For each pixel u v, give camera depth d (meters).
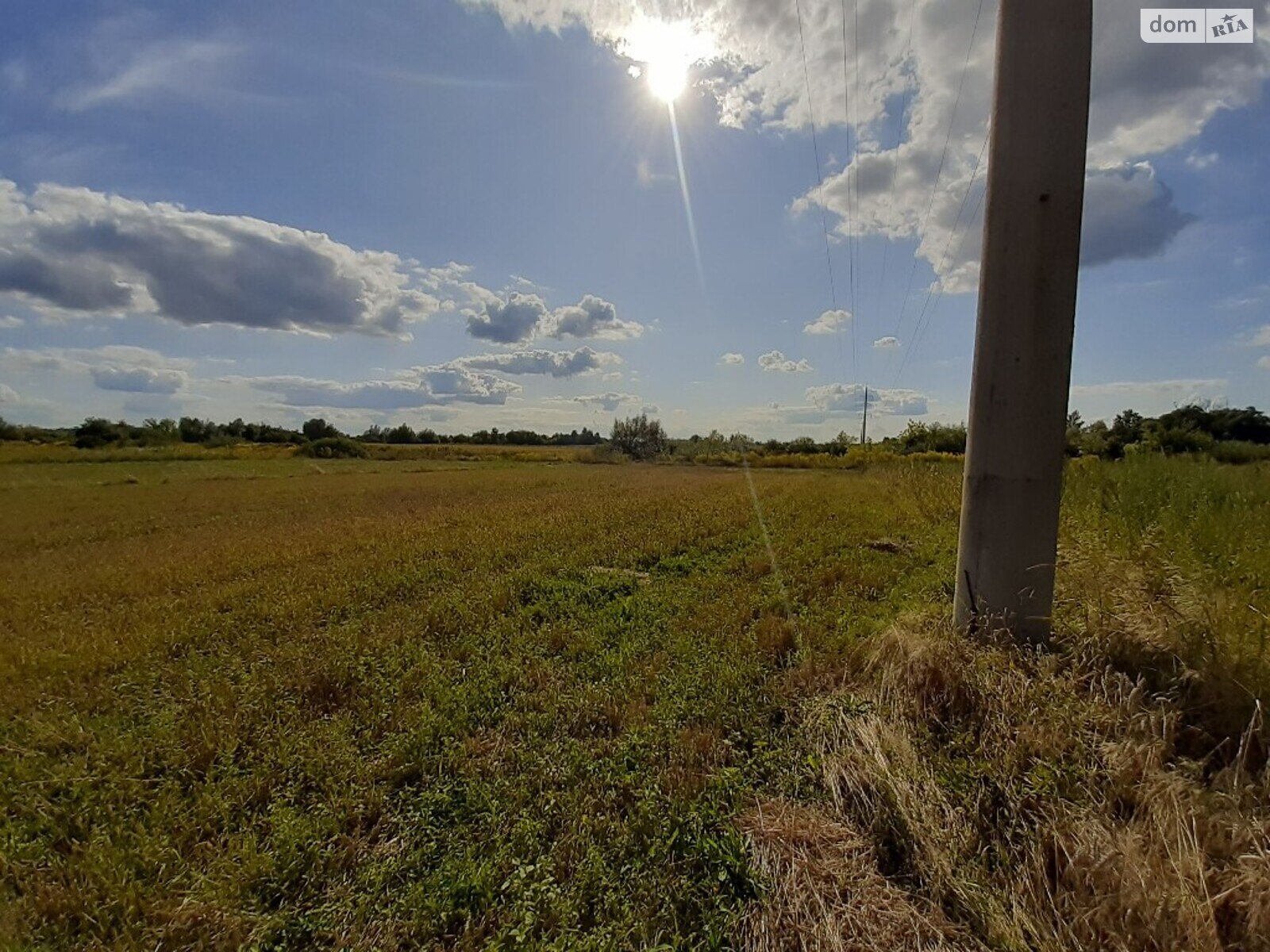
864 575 6.23
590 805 2.63
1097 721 2.63
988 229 3.49
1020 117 3.31
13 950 2.00
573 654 4.54
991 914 1.91
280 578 7.18
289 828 2.50
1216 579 3.34
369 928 2.07
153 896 2.21
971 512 3.63
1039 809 2.26
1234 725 2.48
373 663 4.34
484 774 2.95
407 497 19.06
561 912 2.05
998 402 3.47
